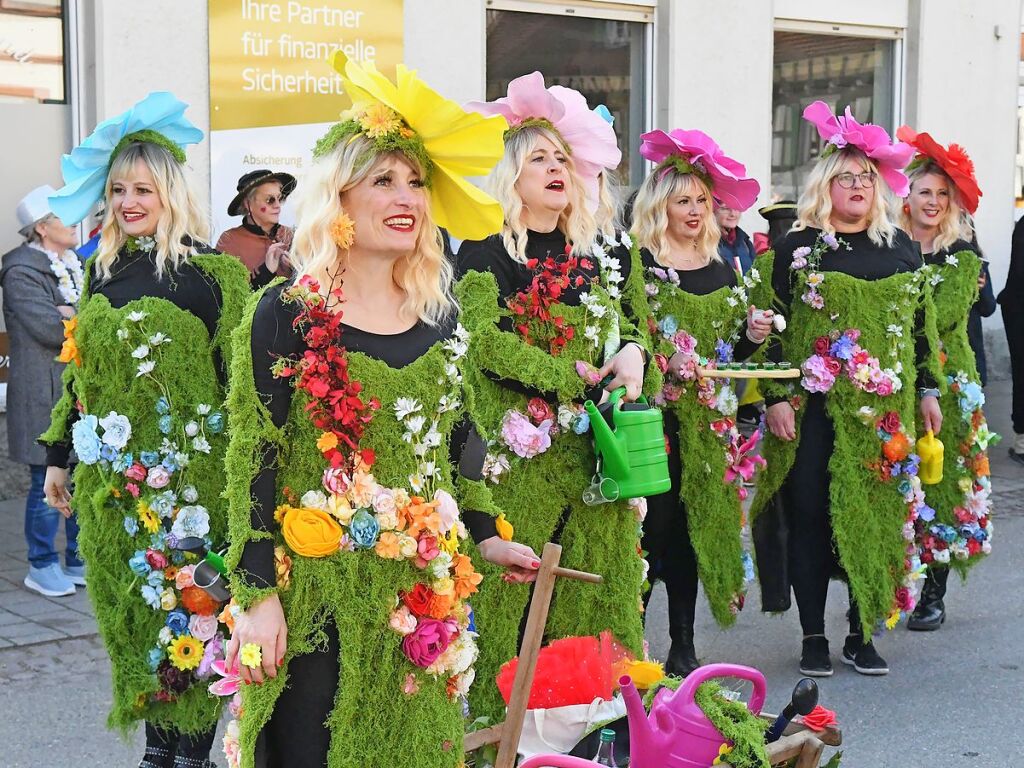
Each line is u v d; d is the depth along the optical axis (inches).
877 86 501.0
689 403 202.8
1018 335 398.0
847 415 213.8
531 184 161.9
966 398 240.5
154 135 161.6
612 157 168.4
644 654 164.2
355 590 106.7
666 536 206.5
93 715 198.4
